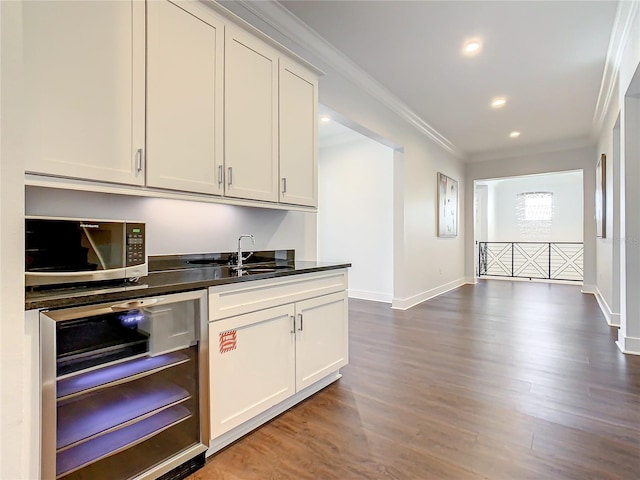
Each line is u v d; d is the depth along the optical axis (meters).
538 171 6.45
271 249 2.67
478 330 3.73
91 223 1.30
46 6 1.30
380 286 5.48
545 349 3.09
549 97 4.09
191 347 1.55
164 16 1.64
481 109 4.50
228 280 1.66
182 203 2.12
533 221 10.47
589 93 3.97
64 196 1.63
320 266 2.34
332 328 2.38
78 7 1.38
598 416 1.96
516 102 4.25
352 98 3.48
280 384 1.96
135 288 1.33
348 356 2.69
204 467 1.56
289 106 2.33
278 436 1.80
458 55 3.15
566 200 10.53
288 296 2.01
